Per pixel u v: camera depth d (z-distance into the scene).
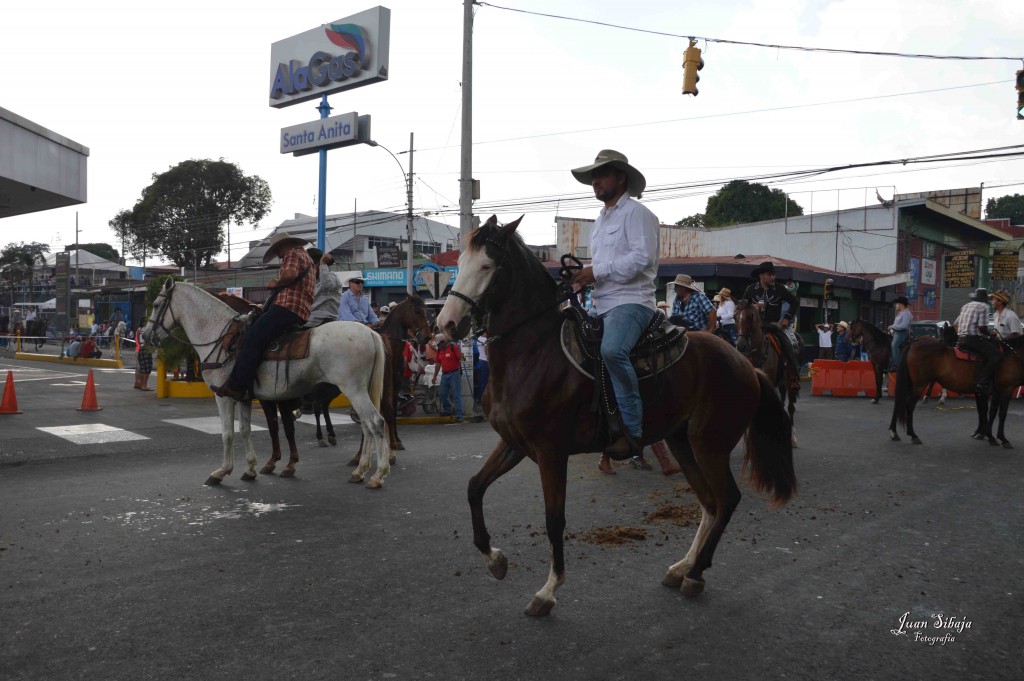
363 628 3.80
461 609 4.07
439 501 6.63
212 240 52.66
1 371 21.53
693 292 9.00
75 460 8.43
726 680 3.30
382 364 7.41
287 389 7.17
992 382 9.80
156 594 4.24
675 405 4.32
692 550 4.56
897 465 8.55
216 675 3.27
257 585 4.41
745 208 55.91
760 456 4.82
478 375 13.97
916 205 32.78
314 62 20.73
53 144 11.92
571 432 4.09
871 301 31.19
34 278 48.59
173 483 7.26
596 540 5.42
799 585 4.53
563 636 3.73
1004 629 3.91
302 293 7.28
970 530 5.81
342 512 6.20
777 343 9.41
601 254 4.28
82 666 3.35
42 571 4.62
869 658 3.54
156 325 7.71
